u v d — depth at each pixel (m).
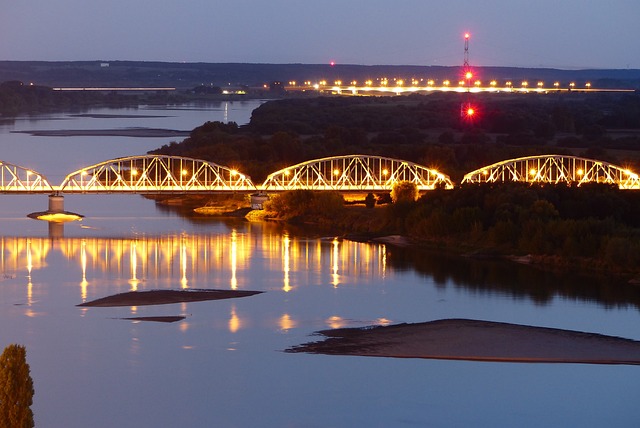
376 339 137.50
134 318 146.38
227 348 133.00
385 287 170.38
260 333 139.88
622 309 157.12
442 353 132.12
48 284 167.75
